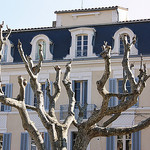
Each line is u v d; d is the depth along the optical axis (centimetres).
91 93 3122
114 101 3038
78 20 3531
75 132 3080
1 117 3247
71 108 1830
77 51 3225
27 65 1739
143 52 3083
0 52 1717
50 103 1859
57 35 3319
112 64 3114
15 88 3275
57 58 3234
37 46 3328
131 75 1717
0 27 1733
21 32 3416
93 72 3147
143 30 3153
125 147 2984
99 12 3484
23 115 1656
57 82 1922
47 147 3095
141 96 3022
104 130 1661
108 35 3209
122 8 3553
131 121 3003
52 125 1678
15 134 3194
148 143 2928
